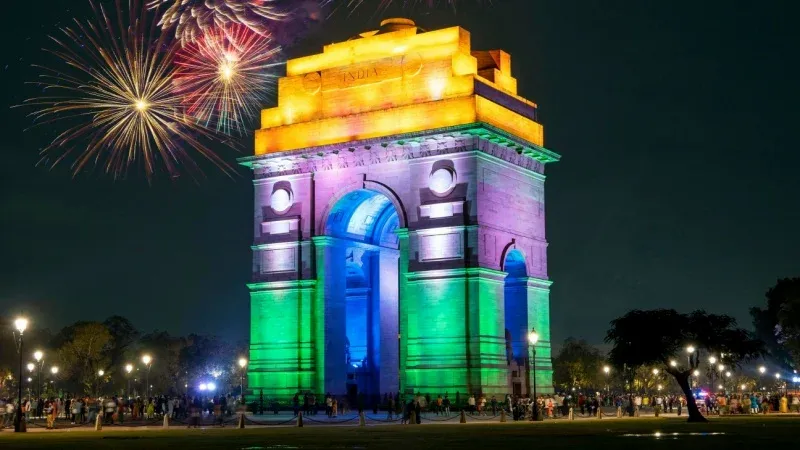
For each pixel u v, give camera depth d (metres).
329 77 102.69
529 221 102.25
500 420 84.94
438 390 92.75
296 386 100.31
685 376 81.62
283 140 104.00
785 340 157.50
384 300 110.25
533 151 102.12
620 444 45.81
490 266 94.38
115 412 92.88
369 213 105.81
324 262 101.31
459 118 95.00
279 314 102.56
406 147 97.38
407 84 98.38
